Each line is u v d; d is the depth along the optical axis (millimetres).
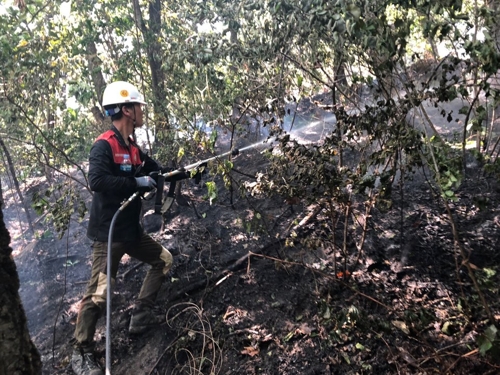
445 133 4602
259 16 3443
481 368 2232
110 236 2326
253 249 3551
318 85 4352
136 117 2807
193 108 4426
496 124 4117
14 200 5836
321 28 2824
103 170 2598
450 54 2693
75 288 3705
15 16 3605
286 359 2543
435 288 2811
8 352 1385
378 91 2648
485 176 3668
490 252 3010
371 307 2758
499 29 2229
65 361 2846
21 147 5301
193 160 4785
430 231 3293
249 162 5086
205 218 4242
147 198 2893
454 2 2135
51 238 4680
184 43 3703
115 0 4902
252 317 2900
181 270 3539
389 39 2189
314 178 2482
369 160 2637
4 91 3824
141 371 2697
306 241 2887
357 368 2393
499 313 2516
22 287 3953
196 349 2752
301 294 2977
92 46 5004
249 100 4191
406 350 2416
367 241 3295
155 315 3049
